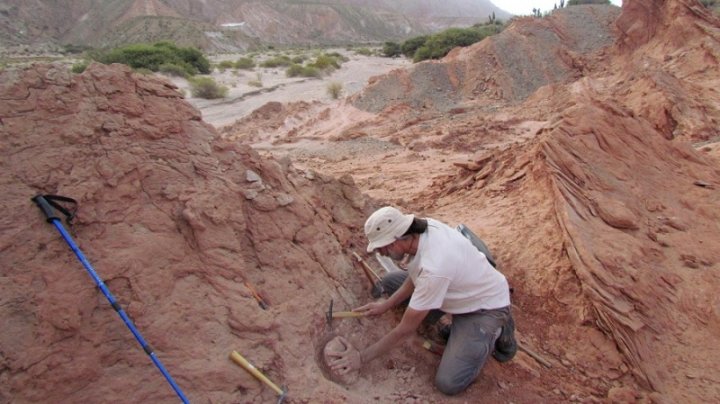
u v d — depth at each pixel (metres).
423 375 3.39
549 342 4.14
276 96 26.52
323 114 20.09
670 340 4.16
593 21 26.53
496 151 7.73
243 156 3.81
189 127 3.58
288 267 3.44
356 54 57.69
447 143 14.60
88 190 2.88
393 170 11.84
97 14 101.44
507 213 5.75
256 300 3.13
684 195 5.88
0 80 3.01
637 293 4.36
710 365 3.99
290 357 3.00
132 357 2.60
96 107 3.20
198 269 3.03
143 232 2.96
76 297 2.56
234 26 121.38
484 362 3.26
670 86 14.09
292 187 4.21
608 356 4.02
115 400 2.47
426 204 7.08
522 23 25.41
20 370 2.31
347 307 3.60
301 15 141.88
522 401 3.43
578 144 5.84
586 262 4.45
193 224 3.10
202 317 2.88
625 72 19.81
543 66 23.08
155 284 2.83
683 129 12.63
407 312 3.01
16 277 2.49
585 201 5.20
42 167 2.85
